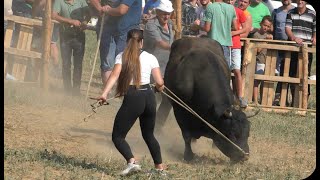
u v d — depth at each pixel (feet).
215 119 102.47
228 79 115.03
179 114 107.45
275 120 148.66
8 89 138.00
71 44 150.61
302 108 163.73
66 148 107.04
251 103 163.63
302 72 164.25
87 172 91.30
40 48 151.84
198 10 158.40
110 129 124.06
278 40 166.61
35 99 137.18
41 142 108.88
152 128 91.61
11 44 150.00
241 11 155.63
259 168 103.30
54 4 149.38
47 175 88.28
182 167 99.71
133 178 89.40
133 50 89.97
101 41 146.82
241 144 100.99
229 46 150.10
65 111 132.16
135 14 145.79
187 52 112.57
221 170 99.71
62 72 152.15
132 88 89.97
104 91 89.40
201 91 105.09
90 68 196.03
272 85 164.86
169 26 143.43
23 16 156.66
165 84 111.65
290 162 111.24
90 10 150.71
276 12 172.76
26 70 152.46
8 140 107.24
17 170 89.61
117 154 106.01
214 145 114.52
